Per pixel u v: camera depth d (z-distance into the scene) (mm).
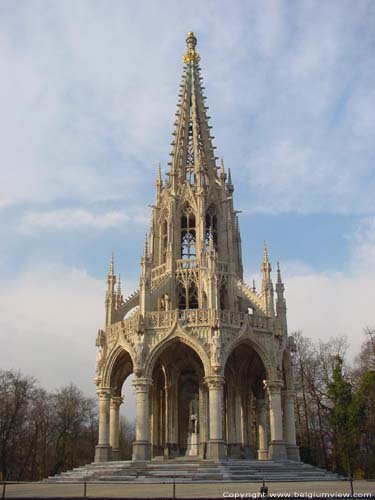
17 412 83812
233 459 48406
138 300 60219
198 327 50938
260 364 58031
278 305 56812
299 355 81000
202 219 60438
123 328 53875
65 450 95312
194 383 57594
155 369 57812
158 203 64250
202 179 63219
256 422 64312
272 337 53594
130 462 46969
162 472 43000
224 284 59531
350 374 77688
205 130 67500
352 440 61000
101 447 52281
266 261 56781
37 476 90625
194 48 73500
